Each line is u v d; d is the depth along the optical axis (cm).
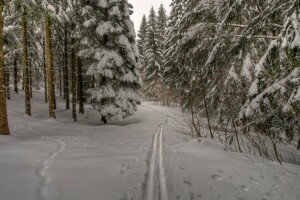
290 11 582
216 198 402
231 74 927
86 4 1847
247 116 705
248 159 621
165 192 421
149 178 484
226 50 898
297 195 415
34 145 741
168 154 670
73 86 2053
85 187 427
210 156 635
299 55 552
